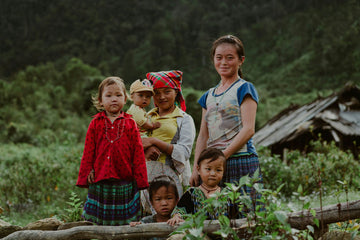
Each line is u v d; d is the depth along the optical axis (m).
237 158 3.55
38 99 61.44
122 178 3.59
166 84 4.05
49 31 139.62
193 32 115.06
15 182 10.27
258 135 17.77
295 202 7.66
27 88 66.44
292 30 108.88
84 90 29.03
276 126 17.50
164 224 3.15
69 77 72.69
